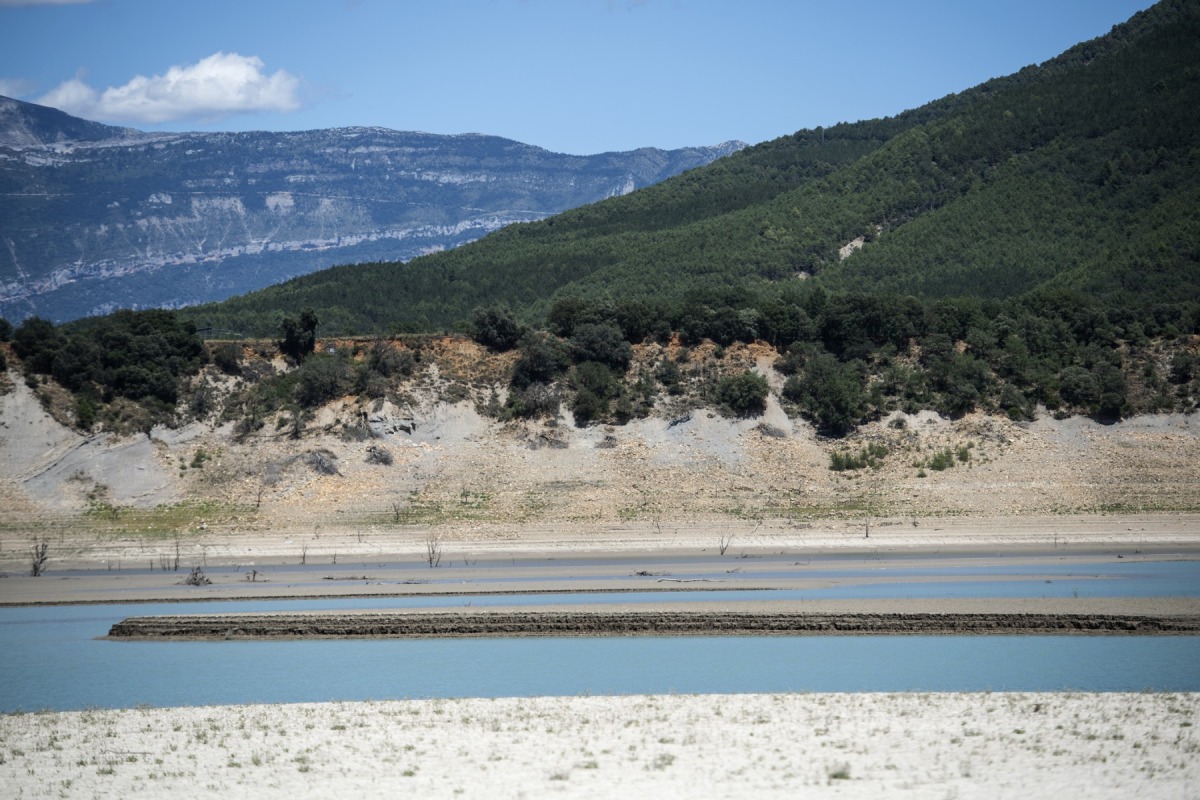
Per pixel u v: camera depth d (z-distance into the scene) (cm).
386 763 4219
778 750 4238
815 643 6391
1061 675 5562
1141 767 3984
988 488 11281
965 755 4138
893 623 6638
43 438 11431
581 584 8181
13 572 9212
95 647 6600
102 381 12069
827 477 11581
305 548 9762
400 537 10338
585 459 11794
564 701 5075
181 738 4647
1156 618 6575
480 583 8306
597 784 3909
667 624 6725
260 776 4131
